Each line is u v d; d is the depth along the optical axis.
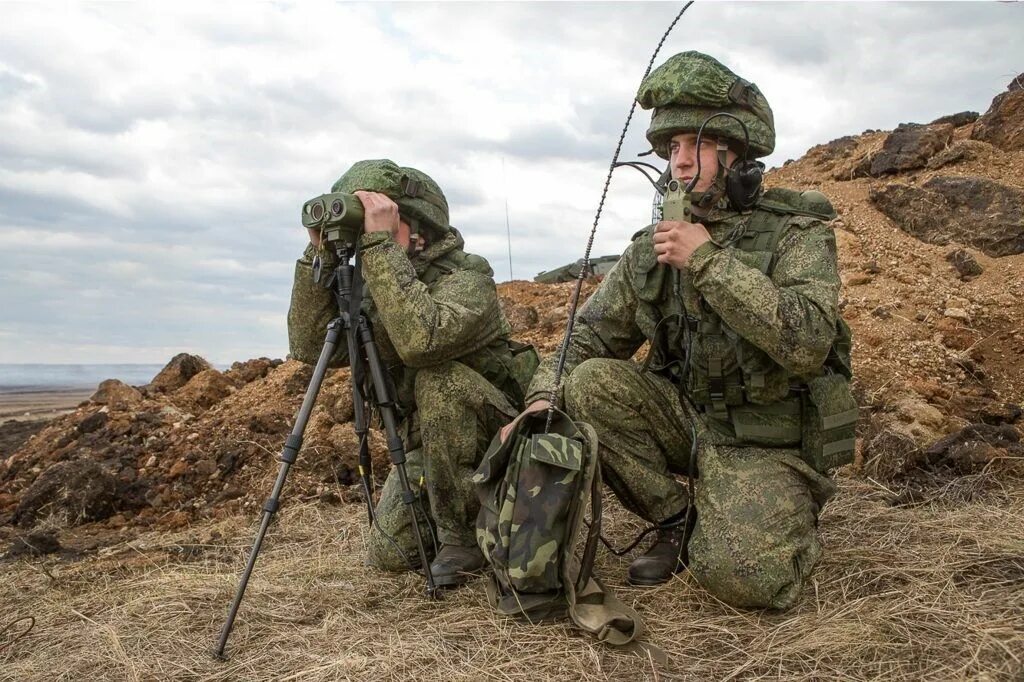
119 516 5.11
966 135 7.02
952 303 5.54
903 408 4.56
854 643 2.63
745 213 3.22
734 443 3.22
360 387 3.39
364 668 2.70
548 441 2.94
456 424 3.45
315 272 3.46
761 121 3.24
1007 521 3.49
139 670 2.80
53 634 3.18
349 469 5.21
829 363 3.16
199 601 3.35
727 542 2.94
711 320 3.13
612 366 3.35
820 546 3.07
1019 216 5.93
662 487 3.35
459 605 3.17
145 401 6.88
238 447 5.65
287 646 2.92
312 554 3.95
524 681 2.58
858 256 6.18
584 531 3.83
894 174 6.90
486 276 3.64
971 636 2.62
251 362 7.62
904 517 3.66
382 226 3.33
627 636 2.77
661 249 3.00
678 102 3.18
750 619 2.88
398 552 3.52
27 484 5.88
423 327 3.29
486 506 3.10
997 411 4.67
